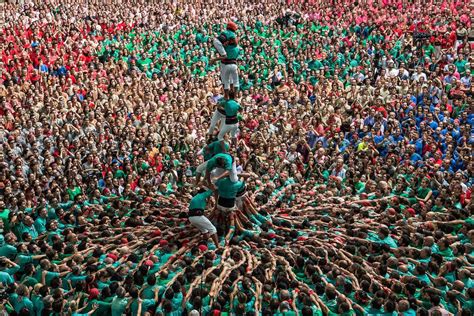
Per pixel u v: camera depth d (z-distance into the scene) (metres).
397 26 41.22
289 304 14.71
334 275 15.92
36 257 17.23
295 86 33.72
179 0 47.12
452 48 37.22
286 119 28.42
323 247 17.52
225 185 18.22
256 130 27.00
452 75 32.81
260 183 22.09
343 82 34.25
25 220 18.80
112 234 18.61
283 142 25.97
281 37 40.78
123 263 16.89
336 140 25.91
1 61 32.81
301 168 24.23
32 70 31.72
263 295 15.15
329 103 30.31
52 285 15.87
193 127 27.23
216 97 31.92
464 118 27.39
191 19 42.62
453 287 15.38
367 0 46.34
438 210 19.97
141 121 27.59
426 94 30.08
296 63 35.97
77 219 19.28
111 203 20.73
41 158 23.61
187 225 19.12
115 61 34.91
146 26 41.31
